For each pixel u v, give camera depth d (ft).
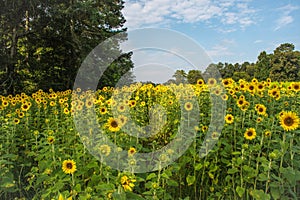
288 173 8.85
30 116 21.03
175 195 11.25
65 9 54.13
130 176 8.69
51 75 62.49
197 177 11.37
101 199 8.06
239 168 11.14
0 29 53.21
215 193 10.87
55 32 59.00
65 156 11.43
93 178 9.87
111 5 64.08
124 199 7.54
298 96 21.65
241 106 14.42
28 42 60.54
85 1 55.77
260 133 12.84
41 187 11.00
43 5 53.47
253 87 19.90
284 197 9.07
